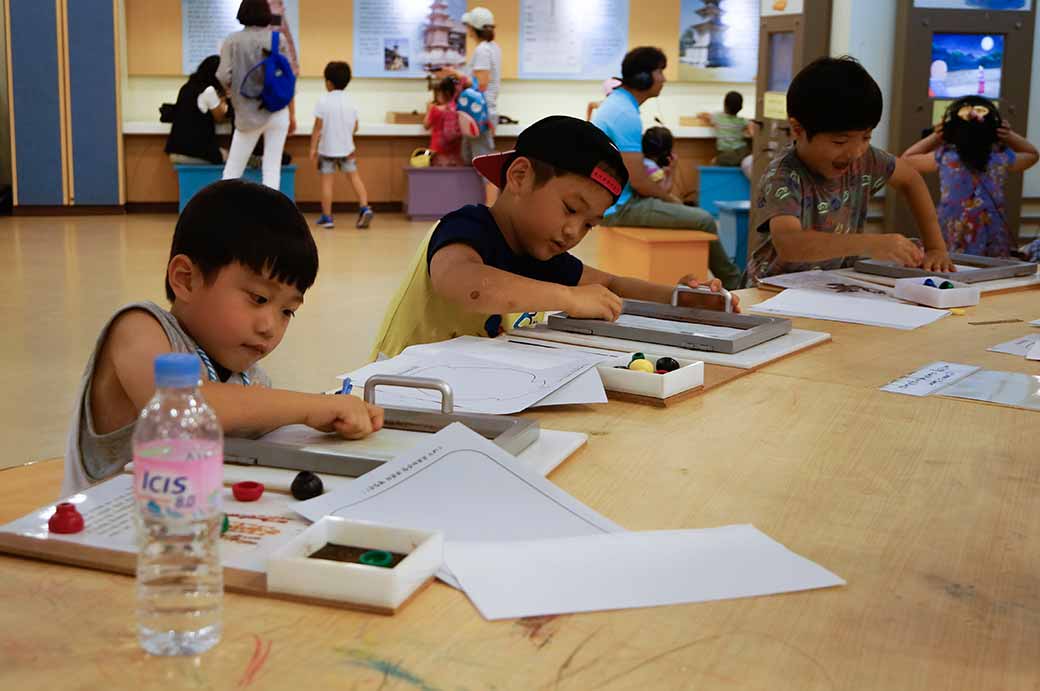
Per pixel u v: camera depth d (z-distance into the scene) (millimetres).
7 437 3248
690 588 877
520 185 1822
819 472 1206
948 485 1174
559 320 1892
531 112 11000
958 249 4418
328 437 1216
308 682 718
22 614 801
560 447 1231
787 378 1658
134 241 7930
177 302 1275
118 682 710
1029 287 2607
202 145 9375
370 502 1008
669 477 1175
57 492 1259
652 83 5758
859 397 1549
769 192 2768
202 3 10156
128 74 10195
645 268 5465
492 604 831
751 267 2951
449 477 1071
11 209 9805
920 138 4773
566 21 10734
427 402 1396
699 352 1771
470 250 1843
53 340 4613
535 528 979
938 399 1550
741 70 10922
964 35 4707
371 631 791
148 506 781
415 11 10555
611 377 1515
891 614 848
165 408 785
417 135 10422
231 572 867
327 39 10523
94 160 9711
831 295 2391
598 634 798
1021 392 1590
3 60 9469
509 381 1508
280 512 999
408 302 1992
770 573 912
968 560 964
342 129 9141
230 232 1213
